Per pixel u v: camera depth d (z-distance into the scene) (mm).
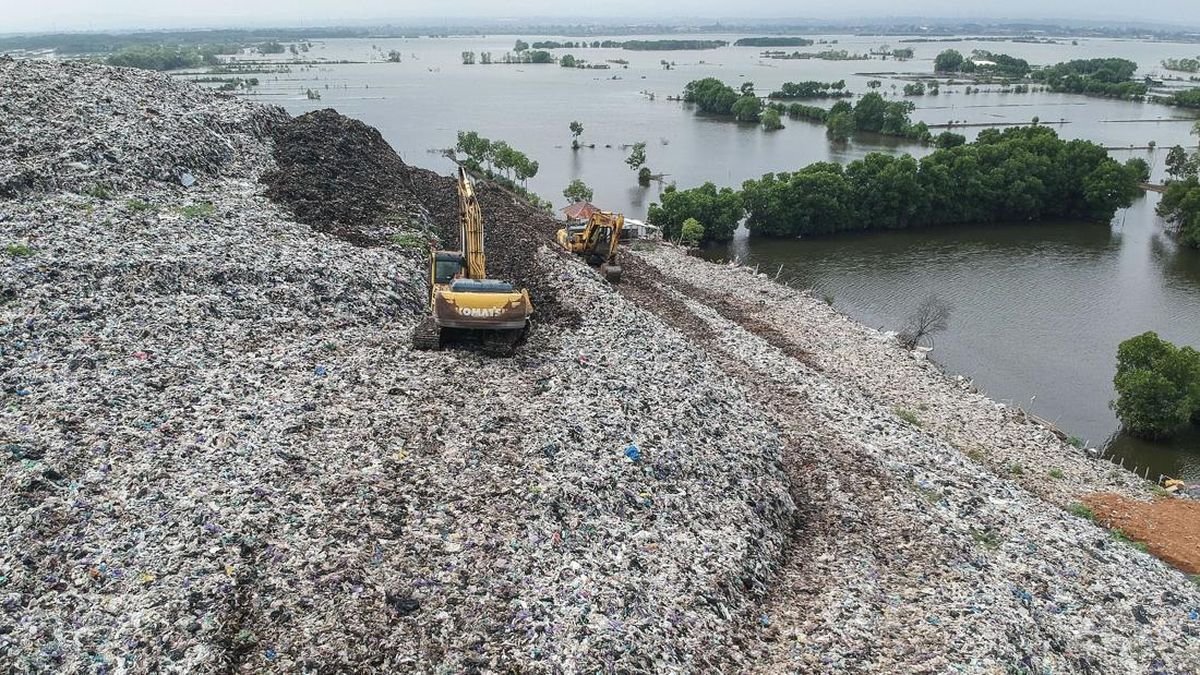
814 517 18125
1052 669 13719
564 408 18062
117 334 17188
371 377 17938
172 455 13750
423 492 14039
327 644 10578
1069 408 32500
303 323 19984
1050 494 24109
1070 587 16766
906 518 18328
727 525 15789
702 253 55719
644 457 16828
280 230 24312
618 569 13492
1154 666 14633
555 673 11016
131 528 11969
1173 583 18172
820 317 39781
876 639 13719
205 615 10680
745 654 12883
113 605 10648
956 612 14719
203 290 19781
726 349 29641
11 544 11305
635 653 11766
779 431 21875
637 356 22688
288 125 34188
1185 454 28797
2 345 15789
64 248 19516
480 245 22516
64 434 13703
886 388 31203
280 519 12586
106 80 30438
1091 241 61375
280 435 14898
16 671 9547
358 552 12234
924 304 44406
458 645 11078
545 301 26219
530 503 14367
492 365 19875
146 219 22312
